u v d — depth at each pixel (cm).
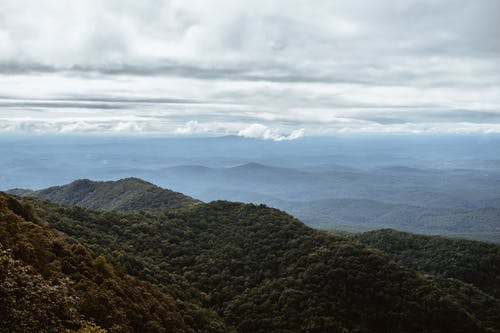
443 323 6147
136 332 3653
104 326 3288
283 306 6122
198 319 5225
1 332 2123
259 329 5753
